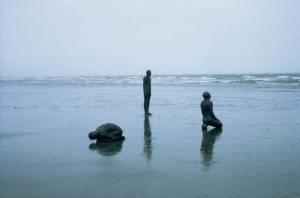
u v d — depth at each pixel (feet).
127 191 23.82
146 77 69.41
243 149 36.94
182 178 26.71
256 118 62.59
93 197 22.75
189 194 23.11
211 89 165.37
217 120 50.85
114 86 224.94
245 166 30.04
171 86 206.80
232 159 32.58
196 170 28.91
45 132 48.93
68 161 32.24
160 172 28.37
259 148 37.35
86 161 32.22
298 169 28.96
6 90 181.27
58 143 41.01
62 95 136.46
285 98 107.45
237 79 297.74
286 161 31.63
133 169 29.35
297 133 46.68
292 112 71.36
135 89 183.11
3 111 77.77
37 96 130.82
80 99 114.52
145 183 25.54
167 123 57.57
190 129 51.13
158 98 116.16
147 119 62.95
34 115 69.77
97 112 74.95
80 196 22.93
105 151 36.50
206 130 50.06
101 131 41.55
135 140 42.80
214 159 32.63
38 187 24.77
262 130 49.44
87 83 290.15
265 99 104.68
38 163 31.53
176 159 32.76
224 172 28.25
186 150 36.73
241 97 113.29
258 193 23.22
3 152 36.19
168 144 40.06
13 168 29.84
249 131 48.73
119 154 35.09
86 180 26.37
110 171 28.78
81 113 73.15
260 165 30.32
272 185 24.82
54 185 25.21
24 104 96.37
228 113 70.49
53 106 89.97
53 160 32.65
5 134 47.21
